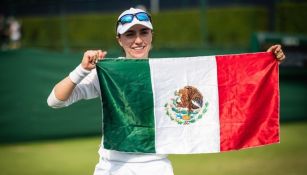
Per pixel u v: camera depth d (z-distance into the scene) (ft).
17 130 28.32
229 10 57.36
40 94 28.50
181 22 59.77
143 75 11.80
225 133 12.23
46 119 28.73
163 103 11.91
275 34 33.32
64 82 11.03
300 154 24.43
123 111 11.72
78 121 29.40
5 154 25.85
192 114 12.07
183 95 12.01
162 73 11.89
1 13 60.75
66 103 11.43
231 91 12.28
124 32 11.71
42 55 28.27
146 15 11.77
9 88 28.02
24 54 28.02
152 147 11.70
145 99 11.78
